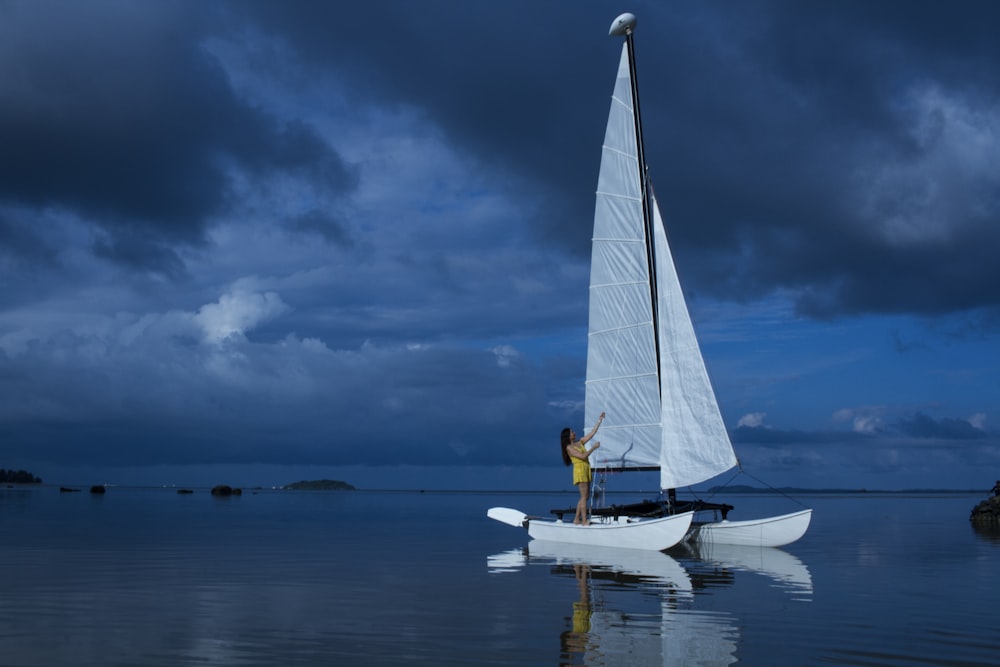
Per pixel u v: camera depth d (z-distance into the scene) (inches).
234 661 328.8
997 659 336.5
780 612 451.5
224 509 2100.1
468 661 329.1
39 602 483.2
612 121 1061.8
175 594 519.5
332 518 1668.3
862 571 668.1
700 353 968.3
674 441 970.7
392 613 446.9
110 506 2193.7
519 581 590.6
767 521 926.4
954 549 904.9
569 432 995.9
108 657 334.6
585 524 964.0
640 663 326.6
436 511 2223.2
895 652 348.8
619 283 1043.3
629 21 1040.2
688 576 625.3
